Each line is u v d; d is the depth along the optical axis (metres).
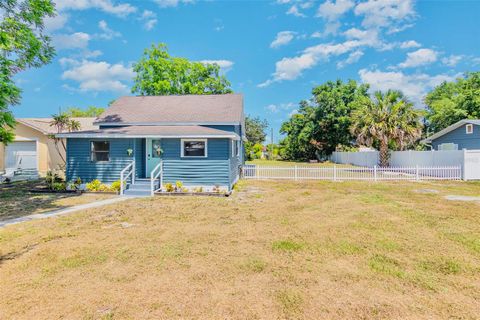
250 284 3.75
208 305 3.24
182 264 4.41
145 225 6.78
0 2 9.62
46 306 3.24
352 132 22.91
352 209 8.34
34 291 3.58
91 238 5.74
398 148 23.22
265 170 17.34
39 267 4.32
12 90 8.43
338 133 35.81
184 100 18.11
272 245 5.27
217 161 12.17
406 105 20.75
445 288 3.61
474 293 3.49
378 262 4.45
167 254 4.83
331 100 34.75
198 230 6.32
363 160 27.38
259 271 4.15
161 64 26.88
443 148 22.30
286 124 47.22
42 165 18.34
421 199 9.94
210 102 17.59
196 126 14.62
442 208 8.35
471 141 19.05
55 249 5.09
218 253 4.88
